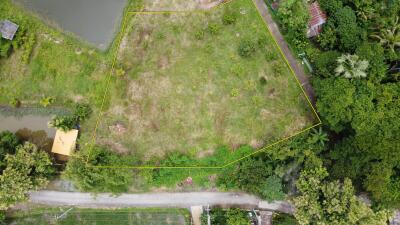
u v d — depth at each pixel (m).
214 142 40.22
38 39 40.28
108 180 39.38
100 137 40.19
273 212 40.53
